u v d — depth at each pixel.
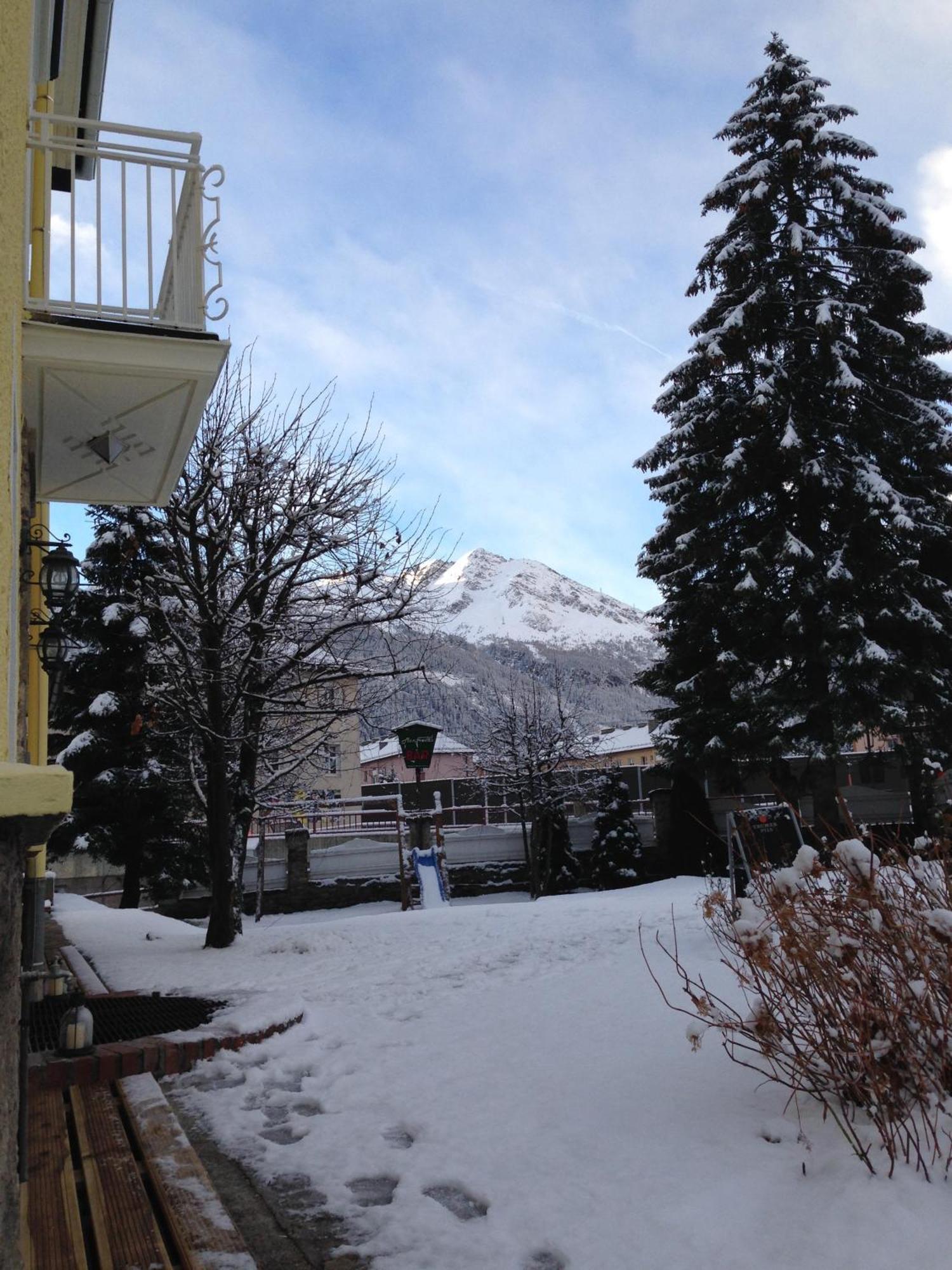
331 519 12.73
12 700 3.80
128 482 8.03
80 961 9.66
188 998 7.21
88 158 11.91
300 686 12.23
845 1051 3.51
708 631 21.44
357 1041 5.93
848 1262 2.66
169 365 6.21
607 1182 3.40
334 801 24.05
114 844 19.42
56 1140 4.04
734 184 21.53
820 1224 2.87
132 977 9.08
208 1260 2.89
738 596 19.41
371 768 55.00
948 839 4.17
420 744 23.64
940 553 20.91
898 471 21.05
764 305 20.64
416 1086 4.84
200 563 11.17
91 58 11.06
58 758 18.94
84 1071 5.04
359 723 15.18
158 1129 4.12
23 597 7.04
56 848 19.30
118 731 19.34
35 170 8.29
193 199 6.55
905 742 20.20
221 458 11.98
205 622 11.27
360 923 13.12
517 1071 4.94
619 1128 3.92
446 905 23.22
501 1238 3.09
